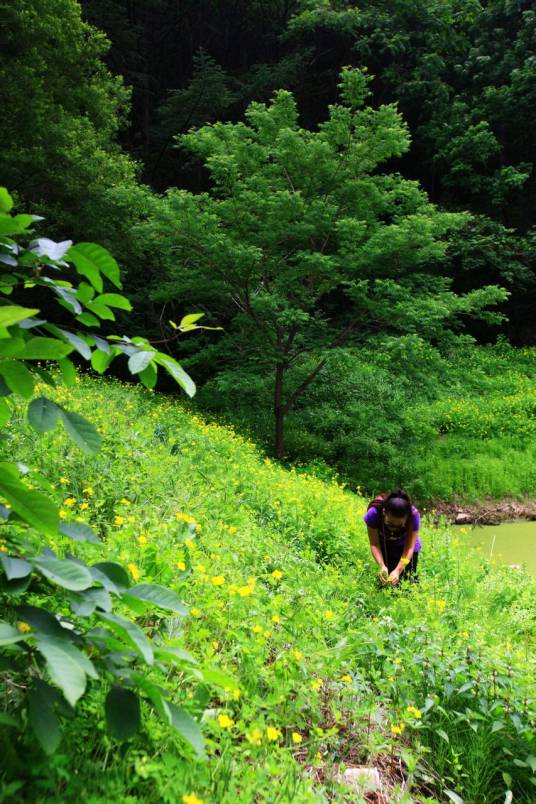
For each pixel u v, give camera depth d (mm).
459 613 4879
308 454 13281
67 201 15469
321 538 6168
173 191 11812
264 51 31531
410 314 11312
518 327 25281
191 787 1837
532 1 26781
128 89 18547
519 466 14320
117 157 16672
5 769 1521
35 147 14328
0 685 1713
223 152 12078
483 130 24688
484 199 26734
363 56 27531
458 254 23844
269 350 12789
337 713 2662
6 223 1444
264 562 4496
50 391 7504
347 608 4062
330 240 12906
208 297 13195
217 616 2891
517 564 8859
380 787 2436
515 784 2807
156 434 8188
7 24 15023
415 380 14820
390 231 11250
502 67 26281
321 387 14891
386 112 12031
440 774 2742
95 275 1507
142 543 3289
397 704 3012
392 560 5312
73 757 1722
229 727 2168
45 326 1408
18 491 1279
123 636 1361
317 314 13578
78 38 16641
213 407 14305
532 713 2941
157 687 1406
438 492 13016
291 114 12789
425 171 28203
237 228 12102
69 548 2857
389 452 13398
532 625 5293
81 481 4723
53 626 1286
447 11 28062
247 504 6199
